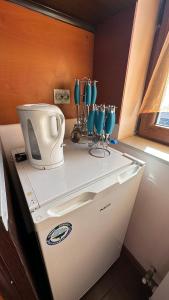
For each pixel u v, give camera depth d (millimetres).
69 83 964
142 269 1052
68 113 1029
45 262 529
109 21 840
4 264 398
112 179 616
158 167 780
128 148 921
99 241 748
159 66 789
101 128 708
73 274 706
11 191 751
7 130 819
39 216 442
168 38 745
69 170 648
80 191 542
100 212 626
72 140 941
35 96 860
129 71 829
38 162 635
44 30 768
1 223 337
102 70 971
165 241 854
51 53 831
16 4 661
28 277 487
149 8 743
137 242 1056
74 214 513
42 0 692
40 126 562
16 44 715
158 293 760
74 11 785
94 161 726
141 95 972
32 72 804
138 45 797
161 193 806
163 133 910
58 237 510
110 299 923
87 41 944
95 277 936
